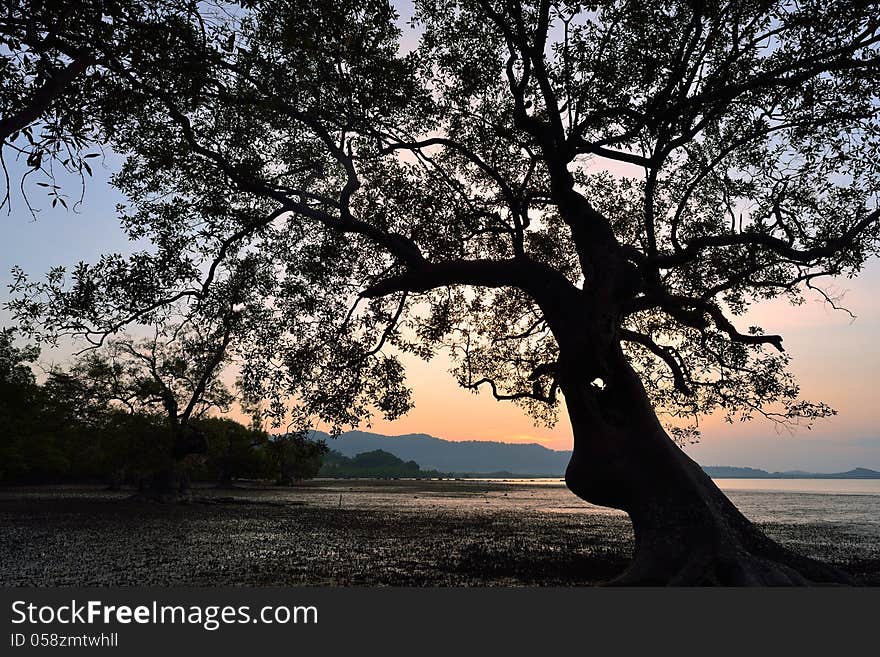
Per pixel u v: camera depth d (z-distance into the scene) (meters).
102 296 14.34
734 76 14.12
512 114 15.55
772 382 17.45
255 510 49.50
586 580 17.44
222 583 16.75
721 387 17.98
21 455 75.69
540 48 13.47
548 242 19.42
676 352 17.72
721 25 13.33
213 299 16.06
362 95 13.71
